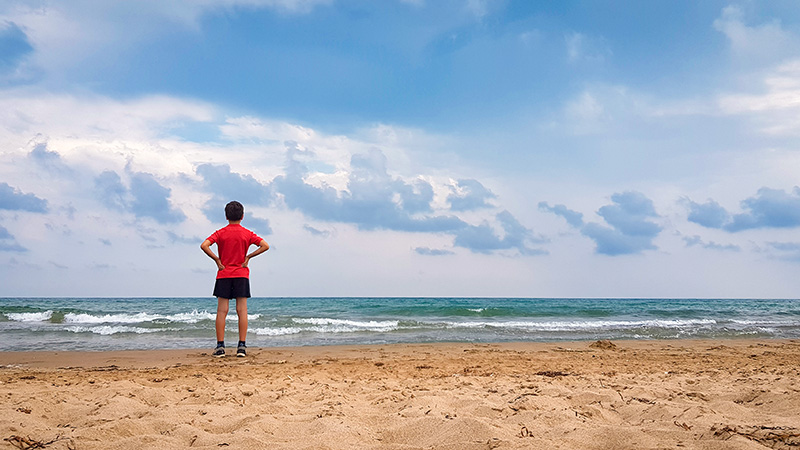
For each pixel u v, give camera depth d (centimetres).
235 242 776
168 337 1117
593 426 306
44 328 1260
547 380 522
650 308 3011
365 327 1477
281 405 375
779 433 265
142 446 266
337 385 488
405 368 642
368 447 270
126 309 2564
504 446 261
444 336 1232
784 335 1422
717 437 267
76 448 265
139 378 531
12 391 414
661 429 291
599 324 1688
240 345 767
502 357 775
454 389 460
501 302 4888
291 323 1557
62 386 456
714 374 562
